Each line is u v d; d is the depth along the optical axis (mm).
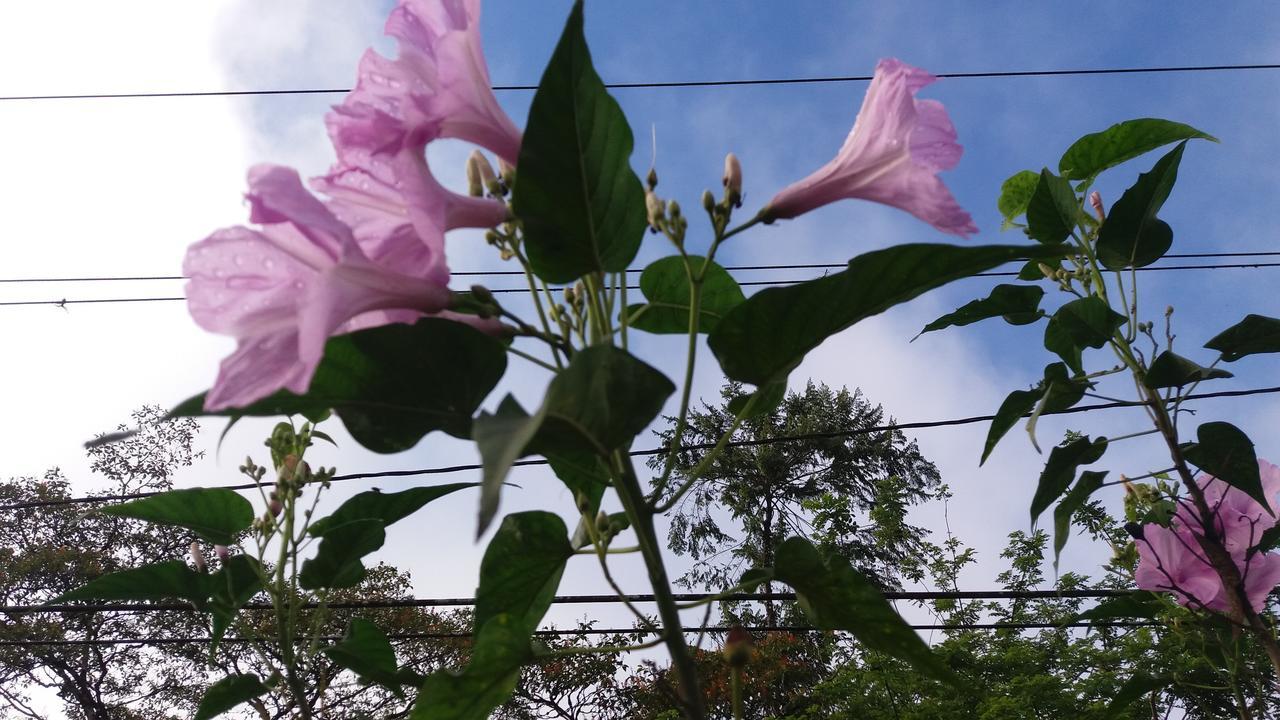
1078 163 3697
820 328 1374
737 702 1332
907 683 11930
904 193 1484
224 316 1159
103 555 23031
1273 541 3016
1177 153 3107
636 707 15805
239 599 3121
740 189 1500
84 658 22031
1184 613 3361
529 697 17328
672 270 1877
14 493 23266
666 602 1352
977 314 3498
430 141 1290
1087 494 3236
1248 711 3189
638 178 1312
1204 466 3084
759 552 30438
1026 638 15055
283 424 3227
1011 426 3355
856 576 1409
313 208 1123
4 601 21750
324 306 1104
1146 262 3326
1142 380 3240
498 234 1510
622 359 1073
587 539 1849
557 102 1203
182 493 2900
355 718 3287
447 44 1330
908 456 32844
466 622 21109
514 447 820
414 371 1273
